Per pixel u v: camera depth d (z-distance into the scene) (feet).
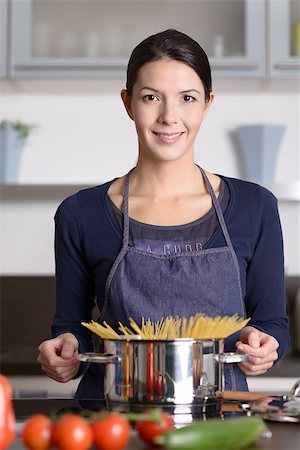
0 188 13.03
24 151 13.83
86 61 12.53
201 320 5.17
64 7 12.69
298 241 13.74
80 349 6.48
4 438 3.84
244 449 4.01
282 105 13.75
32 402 5.48
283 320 6.70
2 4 12.62
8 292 13.85
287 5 12.46
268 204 6.93
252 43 12.45
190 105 6.39
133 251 6.59
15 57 12.59
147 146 6.51
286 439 4.25
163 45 6.31
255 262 6.81
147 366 4.85
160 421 4.05
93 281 7.03
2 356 12.11
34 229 13.88
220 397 5.02
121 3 12.70
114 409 4.94
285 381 11.37
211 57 12.47
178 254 6.53
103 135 13.84
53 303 13.87
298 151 13.76
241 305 6.60
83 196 6.97
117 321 6.56
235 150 13.69
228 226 6.73
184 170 6.82
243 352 5.66
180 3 12.65
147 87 6.33
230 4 12.55
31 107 13.88
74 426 3.78
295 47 12.46
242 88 13.33
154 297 6.46
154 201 6.79
